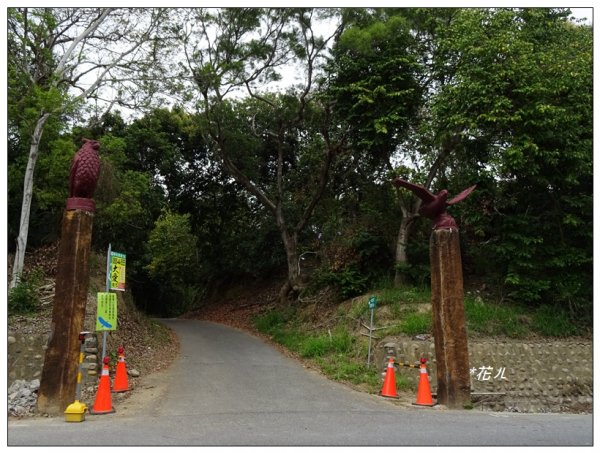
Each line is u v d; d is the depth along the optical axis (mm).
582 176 14797
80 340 7840
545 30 14641
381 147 16312
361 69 15797
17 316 12414
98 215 16531
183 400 8898
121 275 9930
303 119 20188
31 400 8758
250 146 21094
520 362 12234
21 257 13578
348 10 16234
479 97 13133
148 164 24031
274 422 7457
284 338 16562
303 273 21641
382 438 6531
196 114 18797
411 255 16359
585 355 12773
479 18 13891
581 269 14703
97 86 16062
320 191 19453
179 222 22500
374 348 12672
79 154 8125
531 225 14695
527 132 13352
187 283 31984
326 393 9875
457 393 8781
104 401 7895
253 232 25891
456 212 15469
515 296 14609
